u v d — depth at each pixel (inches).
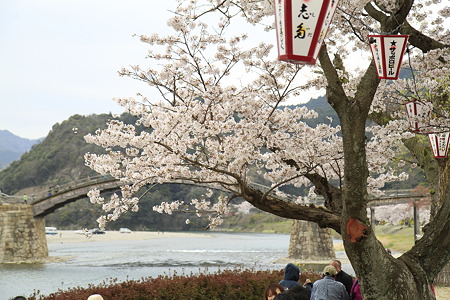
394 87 457.7
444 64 404.2
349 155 253.6
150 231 6560.0
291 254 2315.5
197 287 552.1
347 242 253.3
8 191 7401.6
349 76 475.8
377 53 245.9
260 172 470.9
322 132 444.1
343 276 407.5
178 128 451.8
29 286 1547.7
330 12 168.2
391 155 465.1
